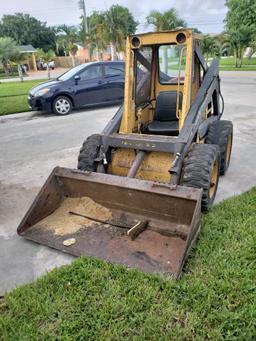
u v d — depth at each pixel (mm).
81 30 33562
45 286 2312
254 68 26297
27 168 4988
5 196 4039
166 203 2666
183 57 3312
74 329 1953
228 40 28938
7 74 33688
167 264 2424
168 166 3168
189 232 2357
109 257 2549
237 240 2709
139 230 2760
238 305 2053
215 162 3180
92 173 2986
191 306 2068
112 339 1880
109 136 3283
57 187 3215
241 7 27797
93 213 3096
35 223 3062
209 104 4066
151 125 3816
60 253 2750
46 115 9305
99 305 2113
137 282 2275
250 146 5492
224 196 3660
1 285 2414
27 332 1953
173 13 23875
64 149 5867
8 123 8422
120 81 9867
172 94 3848
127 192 2807
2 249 2859
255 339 1836
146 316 2014
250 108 8688
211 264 2418
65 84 9109
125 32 27812
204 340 1851
